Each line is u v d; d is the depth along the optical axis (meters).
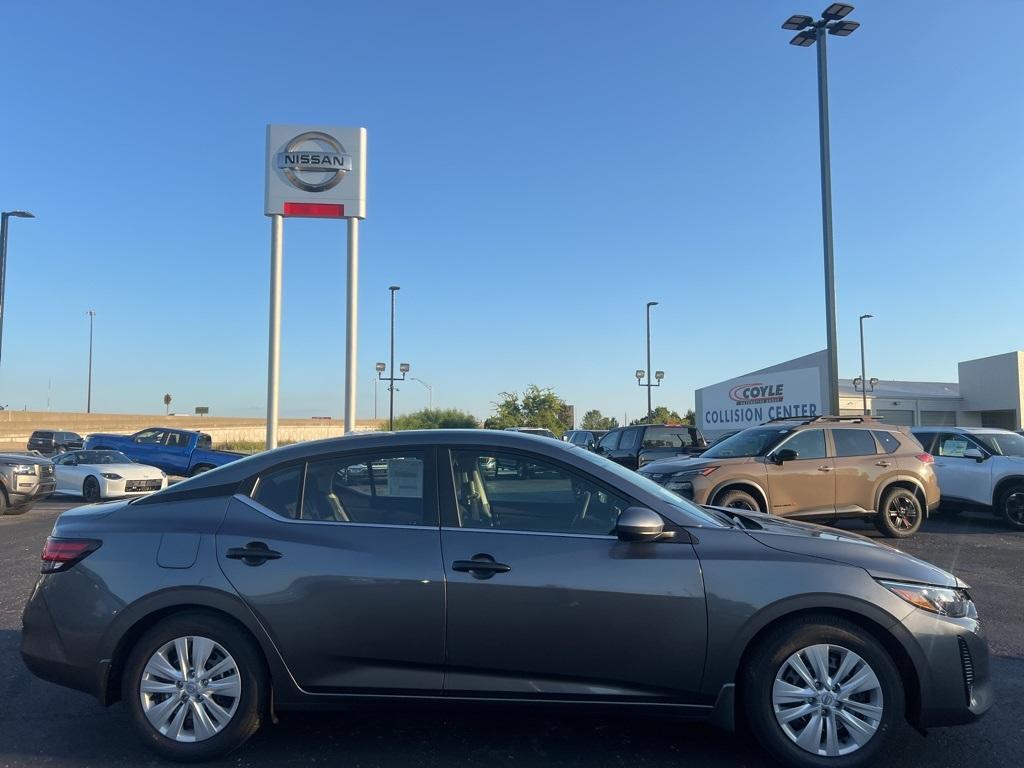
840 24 18.69
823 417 12.16
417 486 4.30
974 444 13.78
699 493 11.00
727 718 3.99
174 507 4.35
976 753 4.27
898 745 4.37
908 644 3.95
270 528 4.21
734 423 36.38
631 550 4.06
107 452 19.73
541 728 4.60
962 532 12.91
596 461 4.42
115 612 4.09
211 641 4.12
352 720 4.71
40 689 5.24
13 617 7.05
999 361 38.12
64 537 4.31
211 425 64.75
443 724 4.65
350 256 20.00
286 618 4.04
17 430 51.44
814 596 3.95
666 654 3.97
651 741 4.43
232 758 4.17
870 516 11.82
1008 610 7.53
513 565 4.02
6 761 4.14
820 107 18.81
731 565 4.02
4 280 26.25
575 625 3.97
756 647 4.01
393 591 4.02
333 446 4.44
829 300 18.75
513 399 45.06
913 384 47.16
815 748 3.94
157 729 4.11
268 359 19.73
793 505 11.36
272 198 19.83
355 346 19.83
